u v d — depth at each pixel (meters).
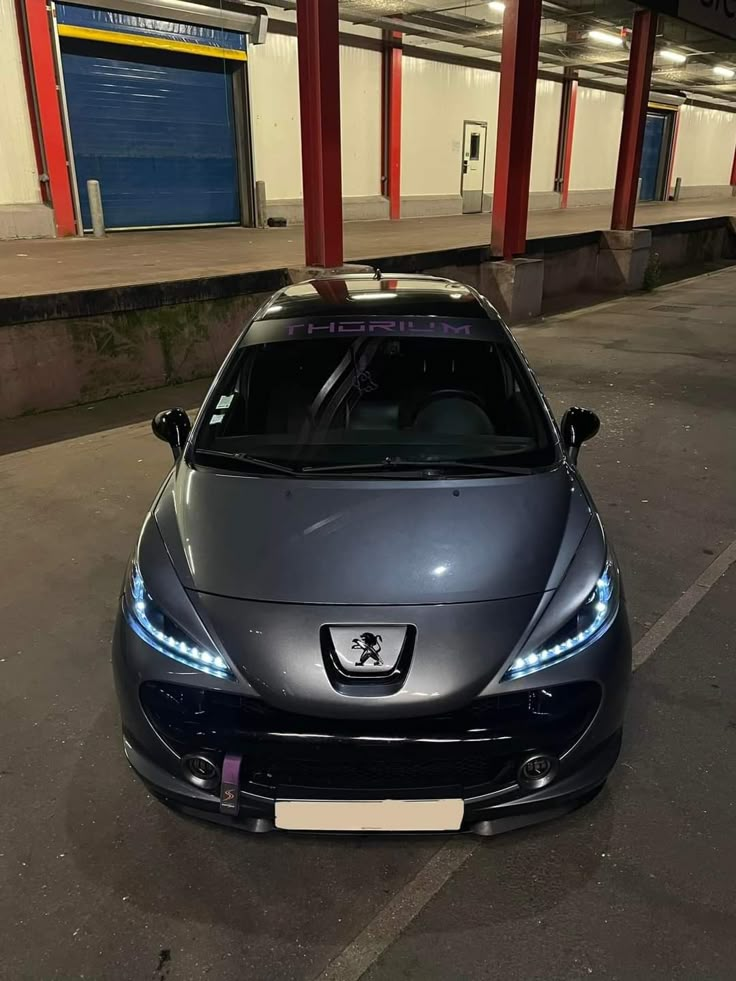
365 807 1.94
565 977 1.86
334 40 7.61
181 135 14.57
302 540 2.27
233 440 2.76
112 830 2.31
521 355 3.07
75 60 12.53
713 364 8.22
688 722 2.76
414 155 19.34
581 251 13.04
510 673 1.96
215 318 7.69
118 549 4.06
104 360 6.86
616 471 5.18
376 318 3.12
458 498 2.43
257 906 2.06
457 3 13.70
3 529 4.30
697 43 15.98
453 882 2.13
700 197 35.19
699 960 1.90
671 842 2.25
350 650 1.96
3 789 2.46
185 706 2.03
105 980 1.87
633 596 3.60
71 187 12.92
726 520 4.43
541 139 23.61
